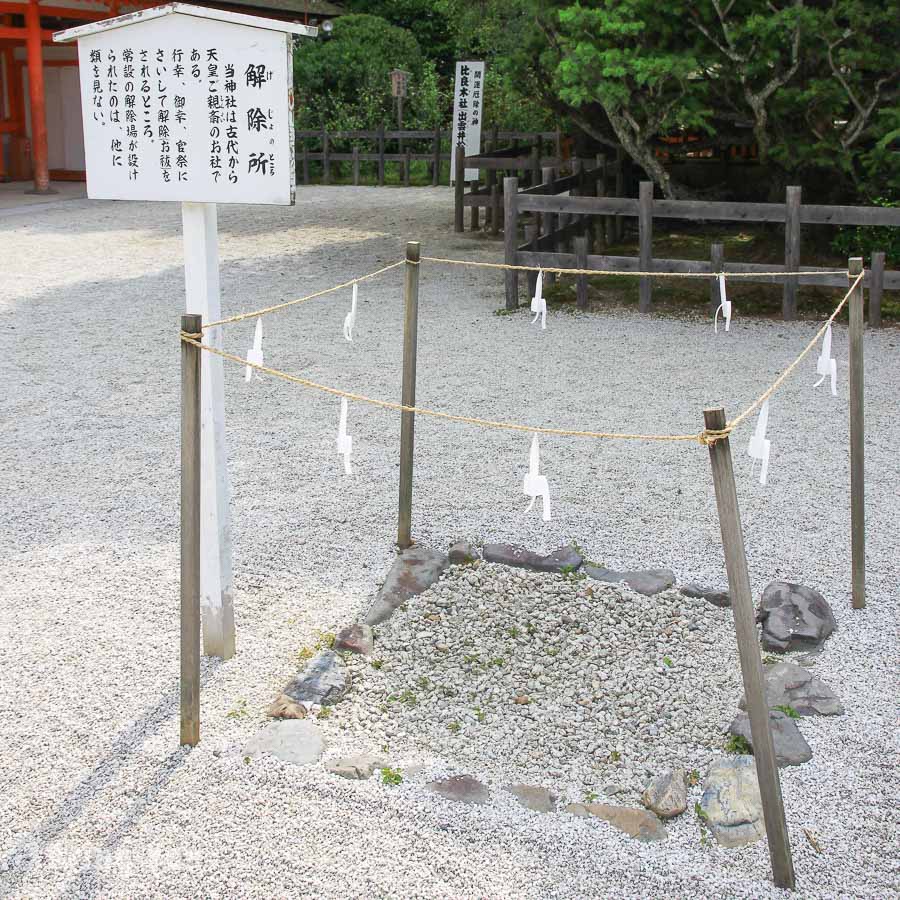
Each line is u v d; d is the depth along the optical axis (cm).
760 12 848
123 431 602
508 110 1772
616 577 422
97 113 341
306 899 262
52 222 1378
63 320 858
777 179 1016
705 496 508
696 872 272
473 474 536
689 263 857
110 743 322
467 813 292
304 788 301
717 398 656
